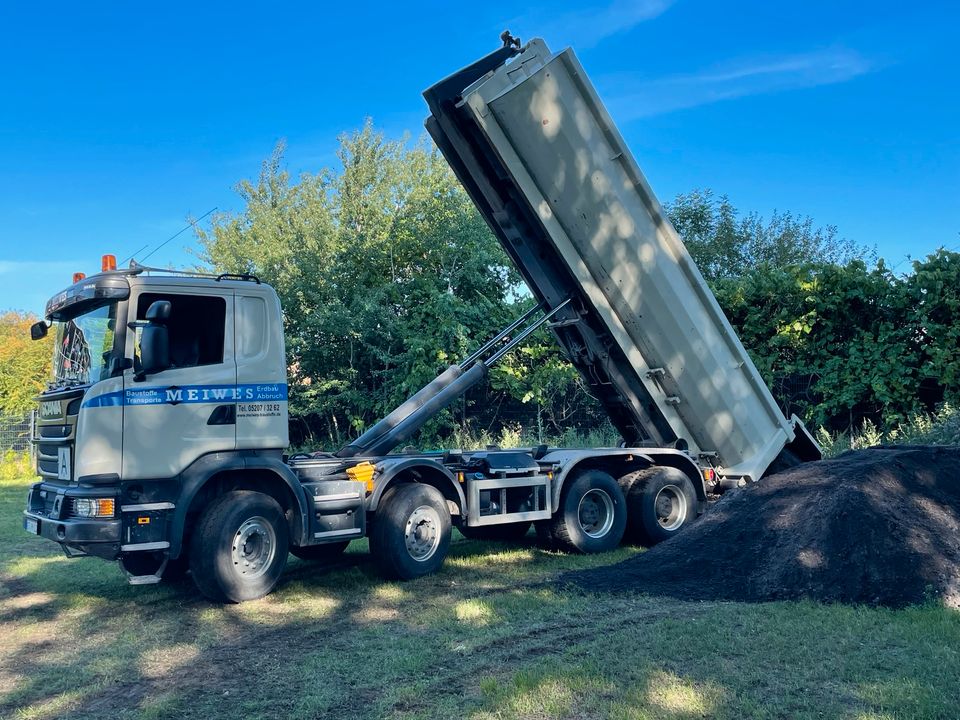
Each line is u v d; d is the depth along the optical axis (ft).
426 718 14.15
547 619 20.51
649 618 20.12
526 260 31.58
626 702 14.26
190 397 23.31
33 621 22.30
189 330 23.82
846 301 48.78
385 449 29.81
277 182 82.99
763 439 33.81
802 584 21.74
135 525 22.06
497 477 29.17
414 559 26.23
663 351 31.53
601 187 29.35
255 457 24.11
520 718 13.89
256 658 18.38
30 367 72.90
